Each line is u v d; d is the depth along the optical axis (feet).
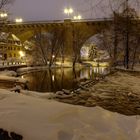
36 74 133.69
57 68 178.19
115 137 12.42
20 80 57.72
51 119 13.07
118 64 129.80
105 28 135.74
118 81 68.90
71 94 42.91
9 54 224.33
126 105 38.73
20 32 203.92
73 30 189.57
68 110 14.58
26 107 14.87
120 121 15.14
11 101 16.22
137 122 15.38
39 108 14.75
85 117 14.16
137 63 128.26
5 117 13.09
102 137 12.05
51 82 97.81
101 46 148.77
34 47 209.05
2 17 129.49
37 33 199.93
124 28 98.58
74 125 12.76
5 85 55.16
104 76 81.66
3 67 120.47
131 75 87.56
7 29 187.93
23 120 12.71
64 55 197.98
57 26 195.11
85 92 47.93
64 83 93.35
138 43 111.86
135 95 47.50
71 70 161.79
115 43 116.57
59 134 11.51
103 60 213.05
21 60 201.57
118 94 47.75
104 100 41.68
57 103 16.46
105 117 14.88
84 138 11.59
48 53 199.72
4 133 12.01
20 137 11.48
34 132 11.51
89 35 184.85
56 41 194.39
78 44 190.39
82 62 217.36
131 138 13.03
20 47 226.38
